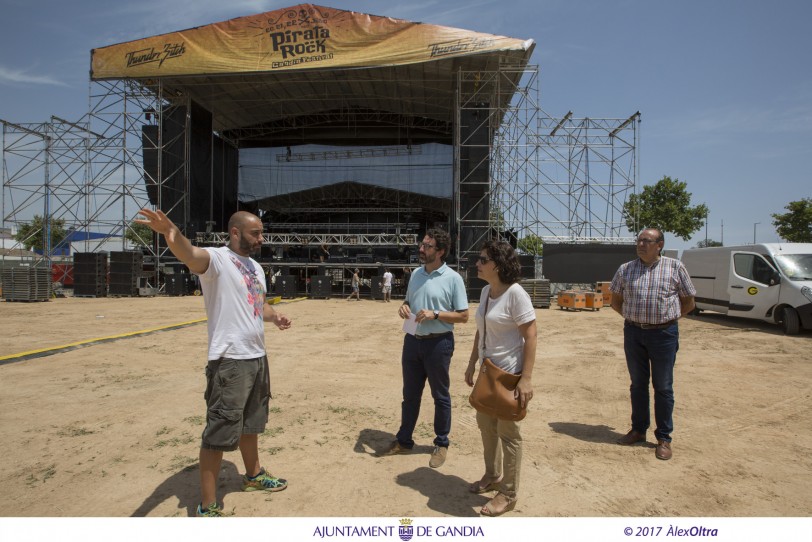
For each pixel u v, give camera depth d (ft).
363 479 11.84
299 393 19.97
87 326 40.32
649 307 13.76
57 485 11.37
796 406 18.84
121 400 18.48
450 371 24.48
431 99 96.37
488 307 10.32
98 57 79.00
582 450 14.08
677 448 14.34
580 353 30.19
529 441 14.79
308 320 47.52
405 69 82.84
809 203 96.17
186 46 76.84
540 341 35.24
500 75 81.30
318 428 15.60
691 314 51.13
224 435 9.48
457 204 79.20
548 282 65.67
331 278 84.48
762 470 12.78
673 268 13.93
